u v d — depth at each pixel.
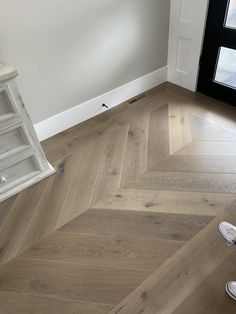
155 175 1.84
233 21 2.10
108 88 2.42
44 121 2.14
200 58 2.43
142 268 1.35
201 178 1.79
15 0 1.58
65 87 2.12
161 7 2.34
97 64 2.21
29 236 1.54
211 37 2.26
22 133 1.62
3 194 1.73
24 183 1.79
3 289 1.32
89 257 1.42
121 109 2.50
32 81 1.92
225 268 1.33
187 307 1.21
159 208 1.63
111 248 1.45
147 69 2.63
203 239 1.46
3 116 1.49
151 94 2.68
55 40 1.88
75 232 1.54
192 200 1.66
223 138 2.10
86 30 2.00
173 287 1.27
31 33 1.75
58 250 1.46
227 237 1.34
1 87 1.39
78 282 1.32
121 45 2.28
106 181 1.83
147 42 2.45
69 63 2.04
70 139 2.20
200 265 1.35
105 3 1.98
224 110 2.39
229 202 1.63
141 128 2.26
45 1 1.69
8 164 1.65
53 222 1.60
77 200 1.71
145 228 1.53
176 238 1.47
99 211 1.64
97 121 2.37
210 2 2.12
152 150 2.04
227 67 2.34
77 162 1.98
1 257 1.45
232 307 1.20
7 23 1.62
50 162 1.99
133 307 1.22
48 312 1.22
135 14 2.20
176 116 2.37
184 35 2.43
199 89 2.62
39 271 1.38
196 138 2.12
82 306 1.23
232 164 1.88
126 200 1.69
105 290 1.28
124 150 2.06
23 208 1.69
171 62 2.71
